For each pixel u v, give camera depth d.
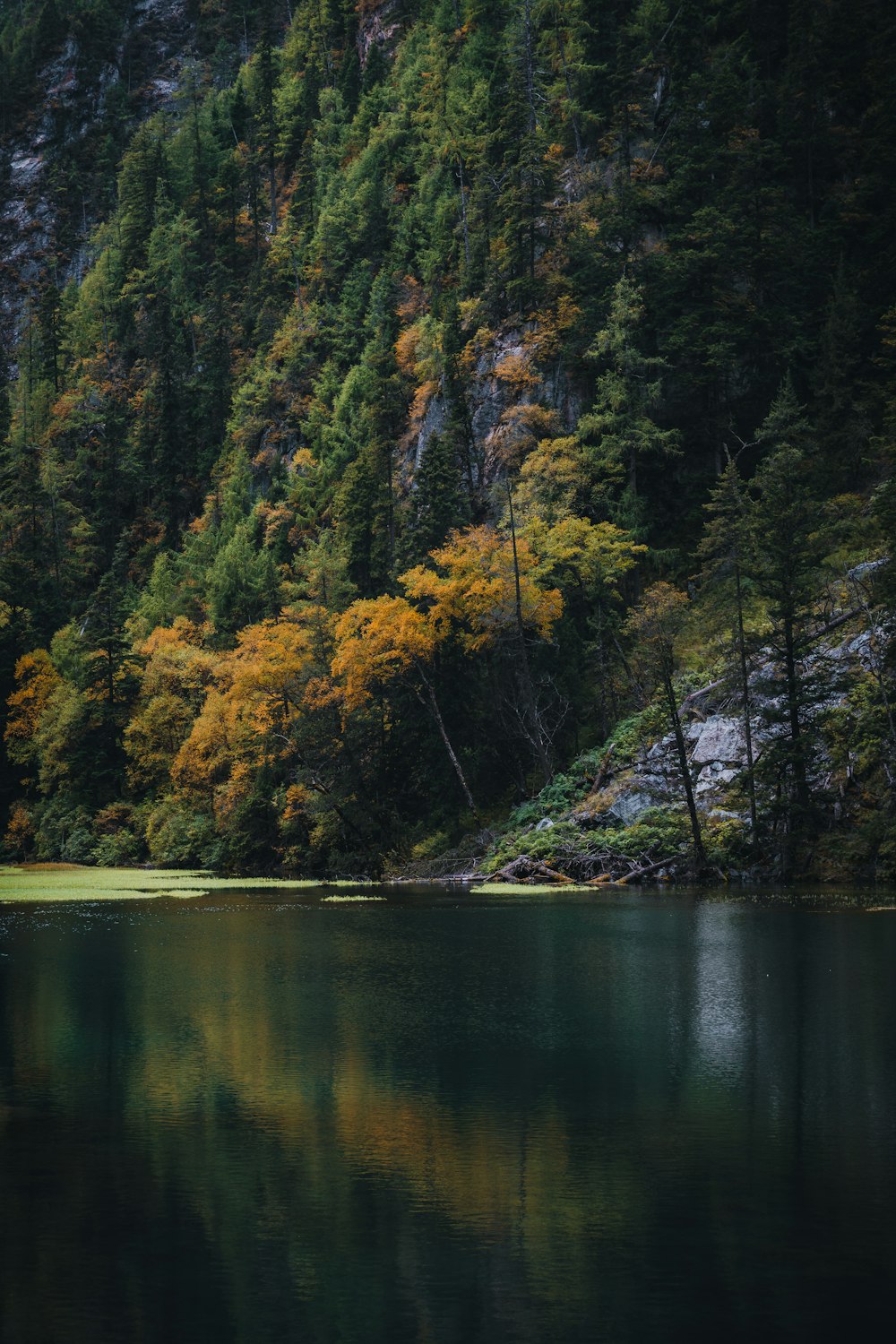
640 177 113.44
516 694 79.25
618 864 66.38
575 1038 22.97
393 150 173.38
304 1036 23.23
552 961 33.81
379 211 163.38
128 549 164.25
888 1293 11.25
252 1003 27.19
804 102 113.06
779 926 42.28
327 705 82.31
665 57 122.69
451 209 144.25
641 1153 15.57
